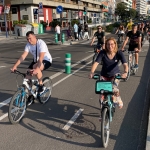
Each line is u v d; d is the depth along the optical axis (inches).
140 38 335.0
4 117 198.2
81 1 2861.7
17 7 1758.1
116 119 193.2
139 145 153.9
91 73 163.8
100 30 407.2
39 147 151.5
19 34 1333.7
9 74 371.2
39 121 190.9
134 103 230.5
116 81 163.0
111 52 163.6
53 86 295.6
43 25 1669.5
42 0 1808.6
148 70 386.9
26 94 195.9
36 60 213.6
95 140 160.1
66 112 209.9
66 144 154.8
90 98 248.2
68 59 371.2
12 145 154.0
